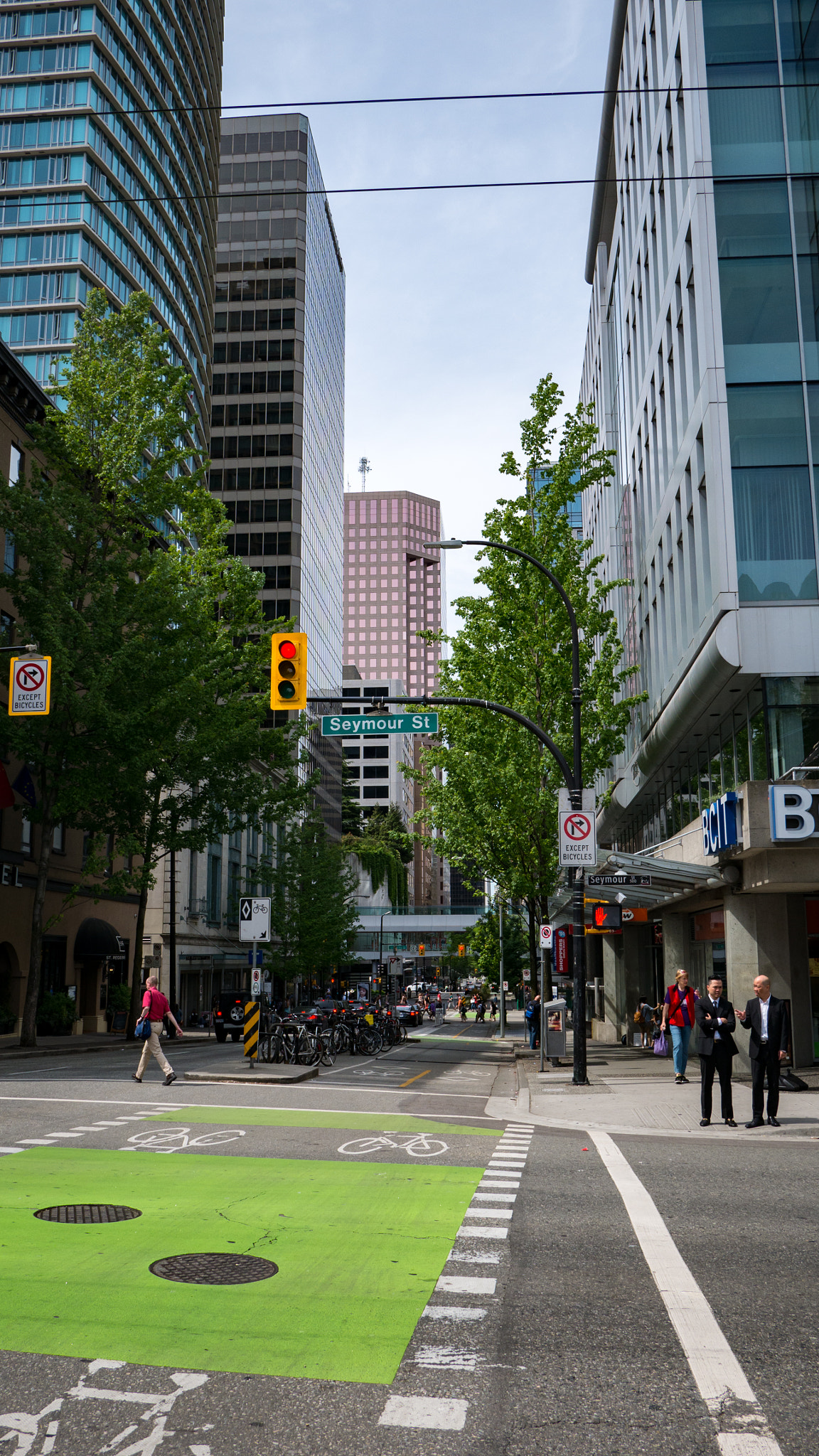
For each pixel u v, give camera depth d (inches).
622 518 1657.2
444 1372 215.8
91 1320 243.1
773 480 910.4
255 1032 943.0
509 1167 450.9
